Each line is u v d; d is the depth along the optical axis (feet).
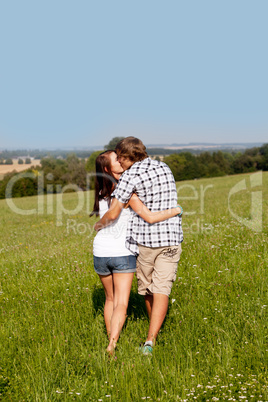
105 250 11.83
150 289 12.14
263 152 380.37
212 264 19.25
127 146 11.89
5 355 11.54
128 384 9.53
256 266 18.21
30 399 9.39
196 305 14.23
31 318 14.38
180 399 8.70
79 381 9.88
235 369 9.86
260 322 12.09
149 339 11.46
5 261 26.63
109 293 12.66
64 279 19.66
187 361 10.22
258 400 8.45
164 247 11.75
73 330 13.07
